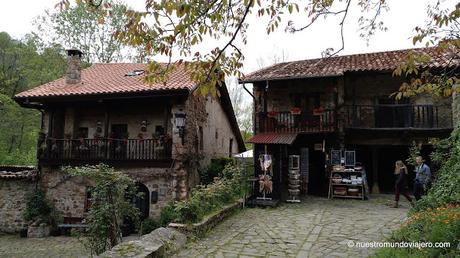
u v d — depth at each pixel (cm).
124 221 1200
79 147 1344
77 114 1470
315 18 431
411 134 1354
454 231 468
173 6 333
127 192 890
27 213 1277
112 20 2139
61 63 2423
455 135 922
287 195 1328
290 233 750
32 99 1347
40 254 1022
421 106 1320
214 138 1762
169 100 1319
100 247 764
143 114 1405
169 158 1266
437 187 809
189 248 630
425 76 494
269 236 723
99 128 1435
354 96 1462
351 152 1320
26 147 2609
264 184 1152
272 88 1556
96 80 1546
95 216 780
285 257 582
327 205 1134
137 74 1530
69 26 2275
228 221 879
